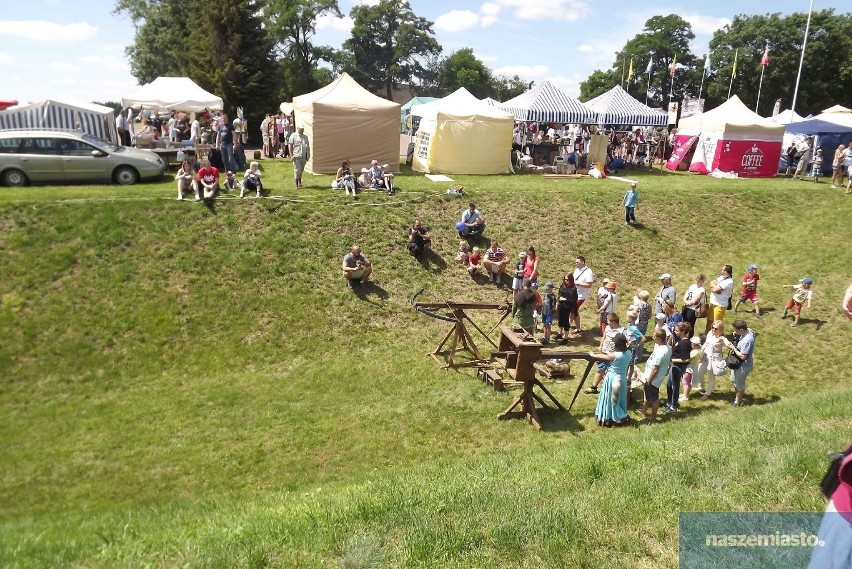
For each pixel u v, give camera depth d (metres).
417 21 85.19
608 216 20.38
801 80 65.06
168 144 22.28
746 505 4.79
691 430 8.32
